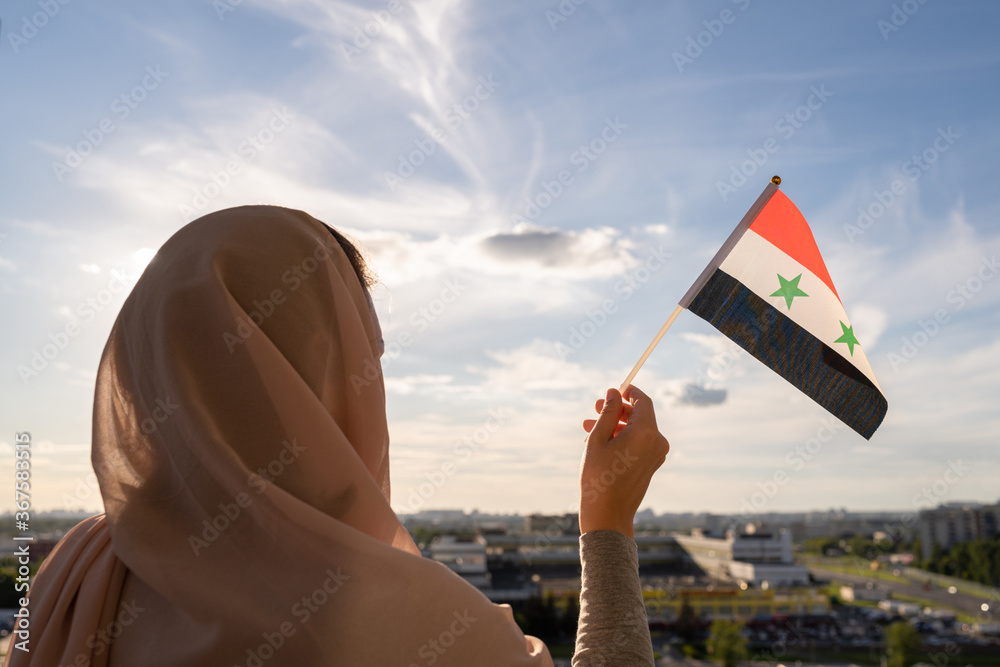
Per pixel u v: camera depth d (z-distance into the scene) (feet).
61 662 2.19
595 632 2.60
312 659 2.00
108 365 2.57
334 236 3.27
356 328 2.71
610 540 2.81
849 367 6.33
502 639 2.22
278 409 2.35
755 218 6.62
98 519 2.71
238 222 2.65
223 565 2.14
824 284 6.51
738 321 6.38
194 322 2.40
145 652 2.15
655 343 6.30
